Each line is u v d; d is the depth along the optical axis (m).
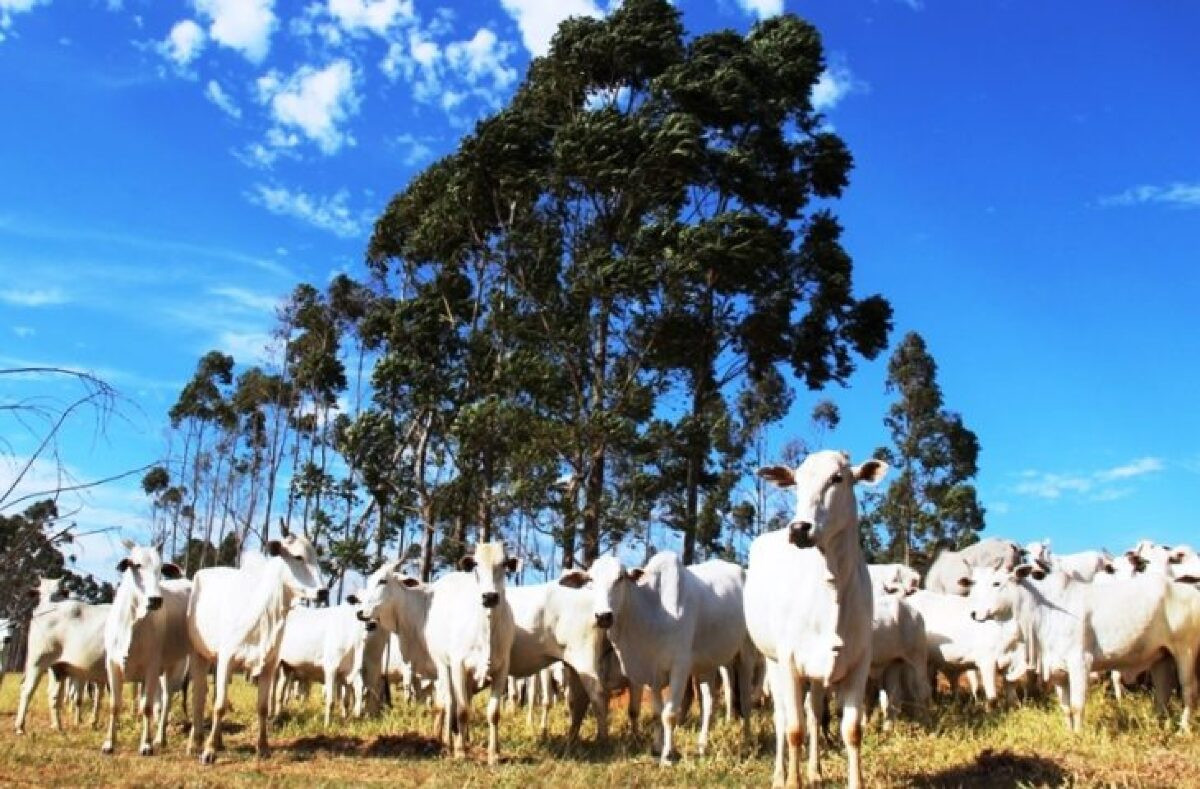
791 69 26.92
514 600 12.90
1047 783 8.11
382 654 16.14
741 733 12.20
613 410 24.45
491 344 28.16
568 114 26.59
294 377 39.16
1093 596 10.99
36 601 7.52
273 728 14.01
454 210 27.03
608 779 9.38
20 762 10.06
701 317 25.84
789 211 27.84
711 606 11.57
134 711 16.58
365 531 30.92
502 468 26.72
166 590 12.16
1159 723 10.55
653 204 25.36
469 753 11.39
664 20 26.02
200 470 38.16
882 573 16.42
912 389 40.78
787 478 8.10
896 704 13.16
